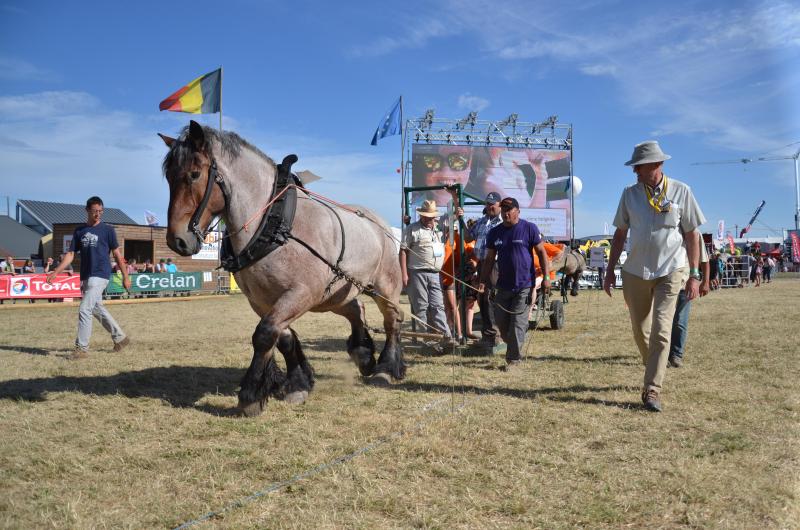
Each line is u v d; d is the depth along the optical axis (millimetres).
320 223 5273
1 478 3561
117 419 4852
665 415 4934
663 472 3641
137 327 12875
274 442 4289
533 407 5207
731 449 4039
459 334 8930
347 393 5840
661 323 5199
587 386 6082
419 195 34031
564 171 35188
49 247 38750
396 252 6680
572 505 3186
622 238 5715
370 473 3650
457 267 9023
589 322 12406
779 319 11992
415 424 4680
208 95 17500
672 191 5301
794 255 46469
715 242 30562
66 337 11125
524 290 6965
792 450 4004
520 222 7113
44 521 2988
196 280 27406
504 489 3414
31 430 4535
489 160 34562
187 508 3164
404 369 6543
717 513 3062
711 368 6887
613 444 4203
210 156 4656
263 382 4957
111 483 3516
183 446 4172
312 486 3449
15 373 6887
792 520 2979
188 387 6125
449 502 3221
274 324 4812
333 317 14500
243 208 4812
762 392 5680
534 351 8484
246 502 3221
